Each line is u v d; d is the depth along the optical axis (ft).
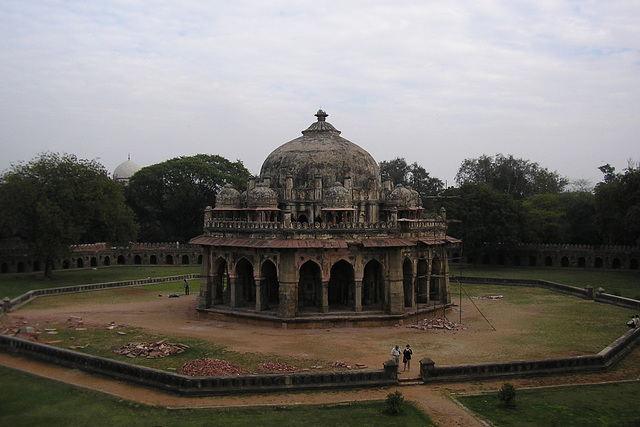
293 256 143.54
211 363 103.09
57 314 161.17
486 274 262.47
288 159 172.86
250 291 168.04
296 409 86.94
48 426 78.02
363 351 119.03
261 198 158.51
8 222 227.61
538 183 431.43
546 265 289.74
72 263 284.20
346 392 95.14
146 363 108.68
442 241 159.84
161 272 272.72
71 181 238.07
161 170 330.54
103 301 188.14
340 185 160.04
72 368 105.70
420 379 99.96
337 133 185.47
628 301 169.48
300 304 158.10
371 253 149.48
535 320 153.17
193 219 340.39
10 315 157.58
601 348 120.67
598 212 265.13
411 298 159.22
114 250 305.94
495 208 278.26
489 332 137.90
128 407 86.28
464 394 94.07
